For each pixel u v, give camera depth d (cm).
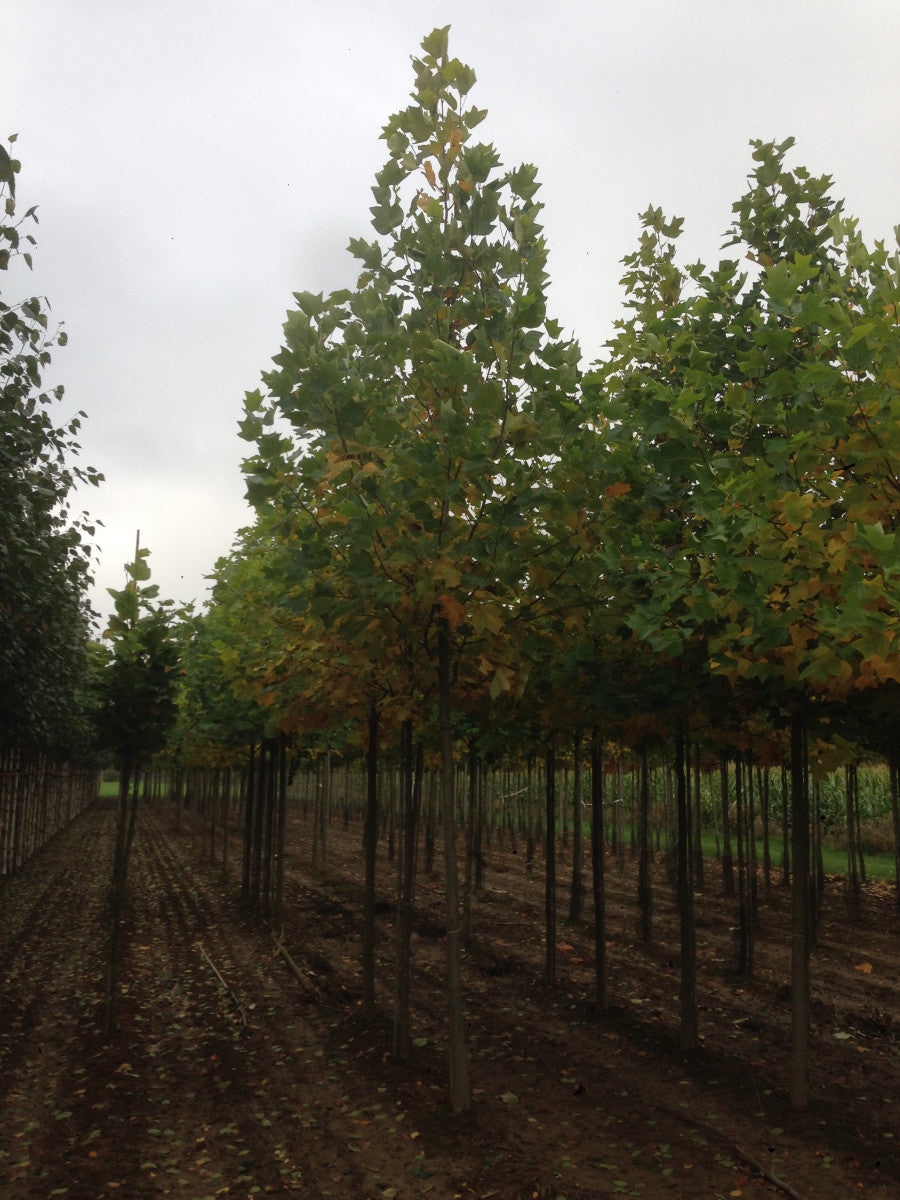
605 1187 439
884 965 959
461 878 1617
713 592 454
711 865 1852
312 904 1342
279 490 544
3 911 1378
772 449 424
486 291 577
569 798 2322
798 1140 488
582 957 980
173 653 836
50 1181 457
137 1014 780
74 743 2139
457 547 473
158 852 2391
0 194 548
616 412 506
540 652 622
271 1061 646
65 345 625
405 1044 635
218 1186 452
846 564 391
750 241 756
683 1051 643
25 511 706
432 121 580
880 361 405
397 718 675
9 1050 679
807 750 693
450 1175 456
